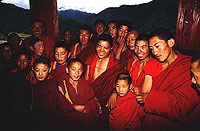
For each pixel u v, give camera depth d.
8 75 2.51
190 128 1.55
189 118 1.55
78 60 2.05
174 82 1.71
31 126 2.32
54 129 2.03
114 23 3.27
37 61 2.00
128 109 2.03
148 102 1.75
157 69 1.85
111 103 2.12
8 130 2.29
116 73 2.46
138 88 2.19
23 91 2.39
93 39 3.83
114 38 3.34
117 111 2.07
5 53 2.79
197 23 2.45
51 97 1.99
